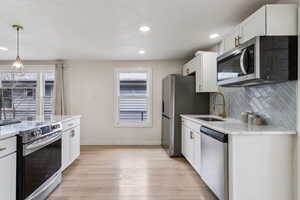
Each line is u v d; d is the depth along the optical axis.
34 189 2.12
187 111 4.07
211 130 2.32
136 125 5.14
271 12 1.88
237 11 2.38
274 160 1.90
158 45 3.82
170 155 4.05
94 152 4.39
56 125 2.72
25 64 5.08
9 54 4.50
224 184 1.97
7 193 1.77
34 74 5.15
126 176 3.05
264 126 2.21
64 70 5.11
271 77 1.86
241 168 1.89
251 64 1.92
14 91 5.12
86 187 2.68
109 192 2.54
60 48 4.02
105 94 5.14
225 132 1.98
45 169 2.37
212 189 2.28
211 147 2.31
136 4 2.21
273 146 1.90
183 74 4.93
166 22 2.72
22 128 2.09
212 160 2.28
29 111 5.14
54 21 2.67
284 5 1.88
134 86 5.23
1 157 1.69
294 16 1.87
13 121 2.56
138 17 2.55
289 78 1.87
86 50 4.17
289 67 1.87
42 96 5.14
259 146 1.89
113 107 5.14
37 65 5.06
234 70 2.22
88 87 5.13
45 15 2.48
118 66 5.14
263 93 2.40
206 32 3.10
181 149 4.02
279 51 1.86
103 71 5.14
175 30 3.02
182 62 5.11
